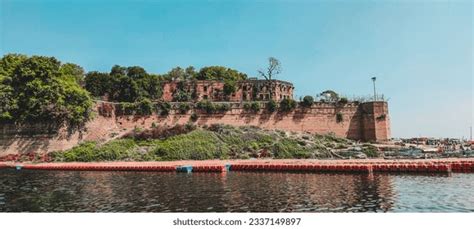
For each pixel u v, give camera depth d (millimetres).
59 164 69562
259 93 124000
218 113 96750
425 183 44188
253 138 86625
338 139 93938
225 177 51781
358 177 50156
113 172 59812
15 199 37344
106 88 107875
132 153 77688
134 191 40906
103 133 89062
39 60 83188
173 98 114125
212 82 121625
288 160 72375
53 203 35344
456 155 74812
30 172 60688
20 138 80312
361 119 99938
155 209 32469
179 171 59031
